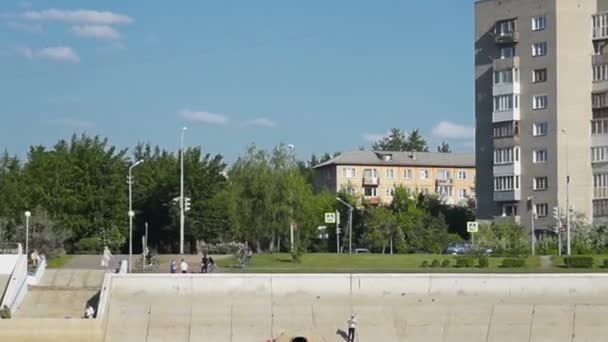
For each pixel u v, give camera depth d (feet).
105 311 271.69
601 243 458.91
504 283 288.71
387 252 555.28
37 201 472.03
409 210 595.47
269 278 286.66
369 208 606.96
